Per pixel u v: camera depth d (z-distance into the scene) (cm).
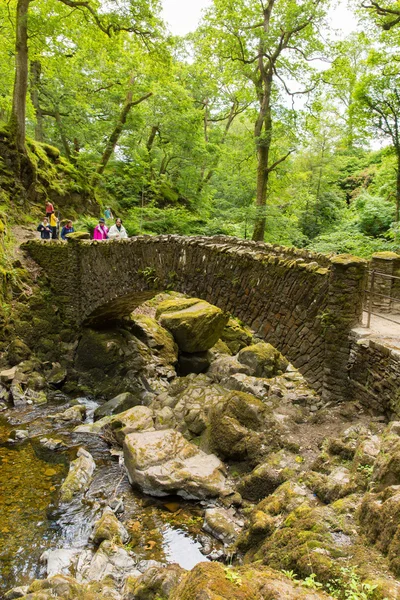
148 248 1127
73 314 1430
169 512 672
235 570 280
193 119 2397
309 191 2239
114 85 2339
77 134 2416
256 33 1503
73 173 2239
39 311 1431
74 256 1391
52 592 444
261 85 1644
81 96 2258
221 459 773
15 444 922
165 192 2528
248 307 891
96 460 859
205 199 2652
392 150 1819
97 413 1120
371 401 654
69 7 1877
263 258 854
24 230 1744
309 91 1562
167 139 2512
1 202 1750
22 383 1233
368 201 2094
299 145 1650
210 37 1619
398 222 1684
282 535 397
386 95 1691
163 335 1469
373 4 1530
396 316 891
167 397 1096
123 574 516
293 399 868
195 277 1005
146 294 1218
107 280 1275
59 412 1127
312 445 665
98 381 1339
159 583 407
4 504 693
